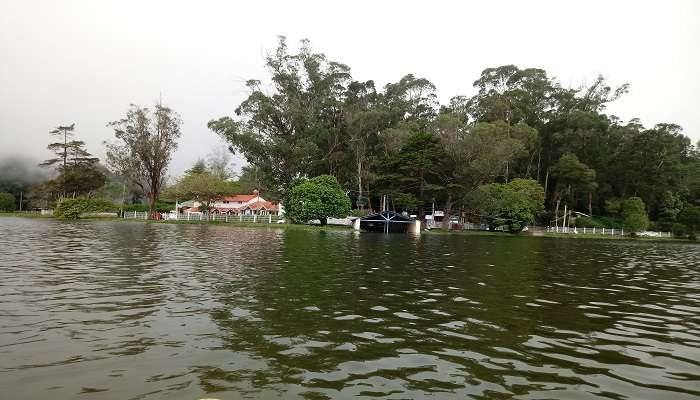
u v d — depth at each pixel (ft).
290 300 38.27
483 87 316.19
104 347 24.16
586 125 274.16
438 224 233.96
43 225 166.30
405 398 18.20
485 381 20.63
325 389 18.93
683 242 202.08
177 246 89.30
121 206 281.95
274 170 232.73
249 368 21.34
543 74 304.09
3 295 37.73
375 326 30.55
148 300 36.81
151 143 238.27
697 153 357.20
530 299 42.65
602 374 22.12
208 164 422.00
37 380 19.19
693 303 43.32
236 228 177.06
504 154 205.26
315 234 151.23
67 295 38.24
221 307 34.78
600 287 52.60
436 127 232.32
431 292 44.80
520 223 215.51
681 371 22.85
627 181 287.28
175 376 19.99
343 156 252.62
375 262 71.15
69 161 330.34
